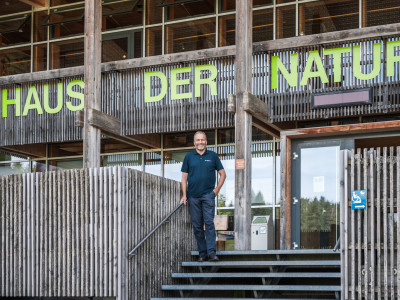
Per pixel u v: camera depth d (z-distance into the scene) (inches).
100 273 378.3
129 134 549.3
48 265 394.9
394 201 336.8
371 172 339.6
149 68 550.3
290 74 505.4
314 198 512.7
